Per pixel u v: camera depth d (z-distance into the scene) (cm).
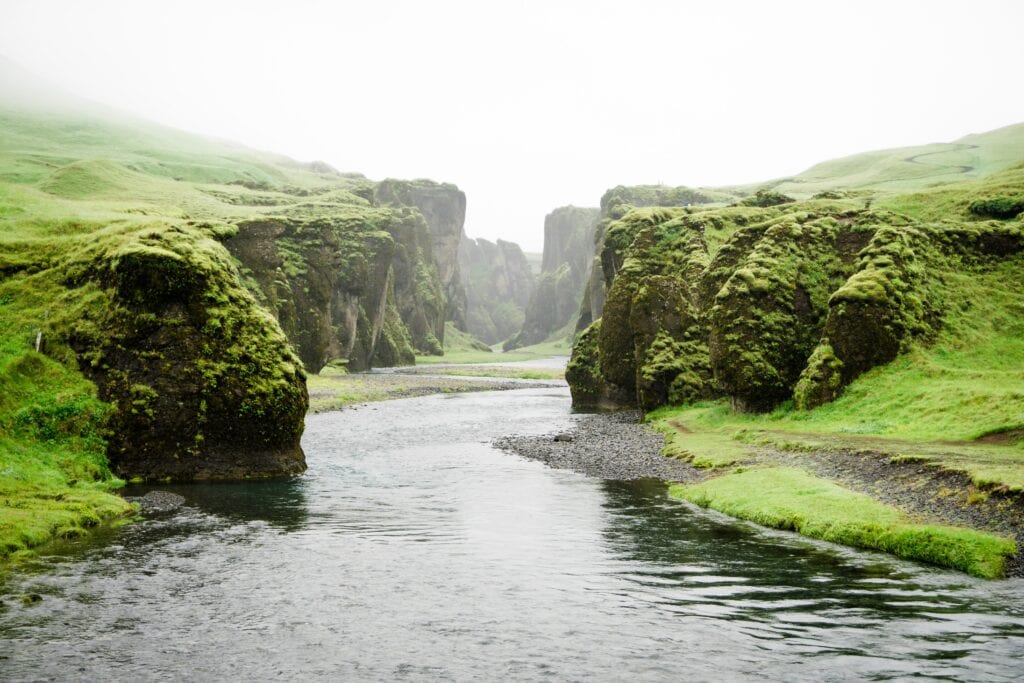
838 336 5259
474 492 3850
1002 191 7831
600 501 3612
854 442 4109
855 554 2627
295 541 2852
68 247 4909
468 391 11638
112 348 4278
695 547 2744
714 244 8181
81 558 2594
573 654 1762
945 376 4747
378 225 19238
